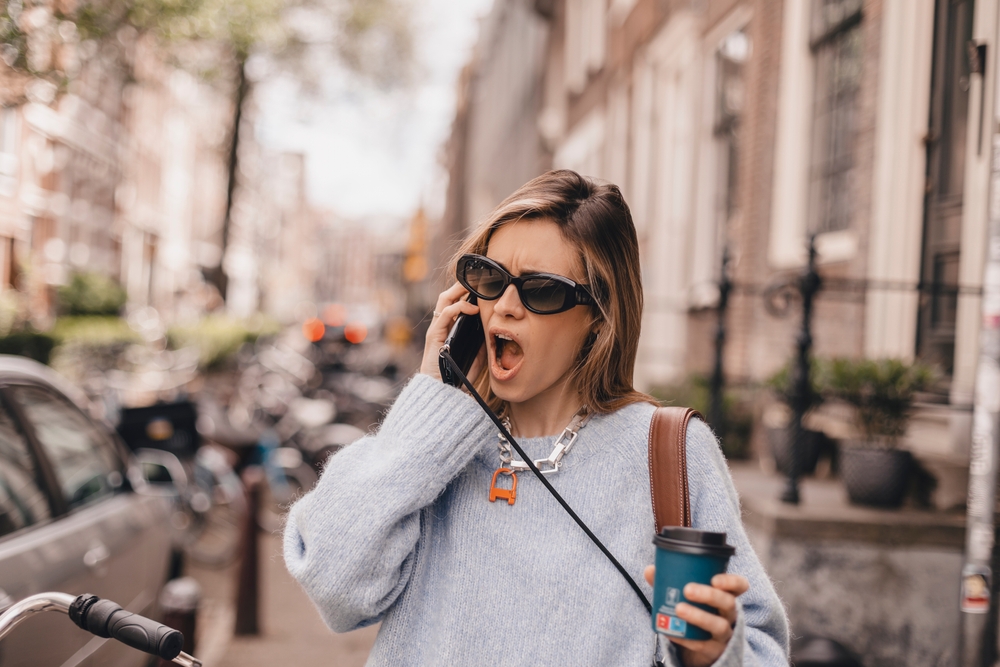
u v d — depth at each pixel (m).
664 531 1.11
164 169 24.34
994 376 2.43
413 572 1.38
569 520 1.31
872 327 4.98
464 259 1.40
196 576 6.10
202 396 8.09
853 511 3.87
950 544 3.75
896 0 4.88
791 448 4.06
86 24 5.53
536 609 1.27
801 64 6.29
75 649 2.47
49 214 12.58
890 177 4.87
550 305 1.33
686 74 9.49
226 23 6.86
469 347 1.45
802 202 6.26
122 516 3.18
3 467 2.49
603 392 1.42
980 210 4.03
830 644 2.91
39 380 3.04
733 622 1.09
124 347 10.86
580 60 15.38
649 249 10.61
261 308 40.91
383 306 63.97
